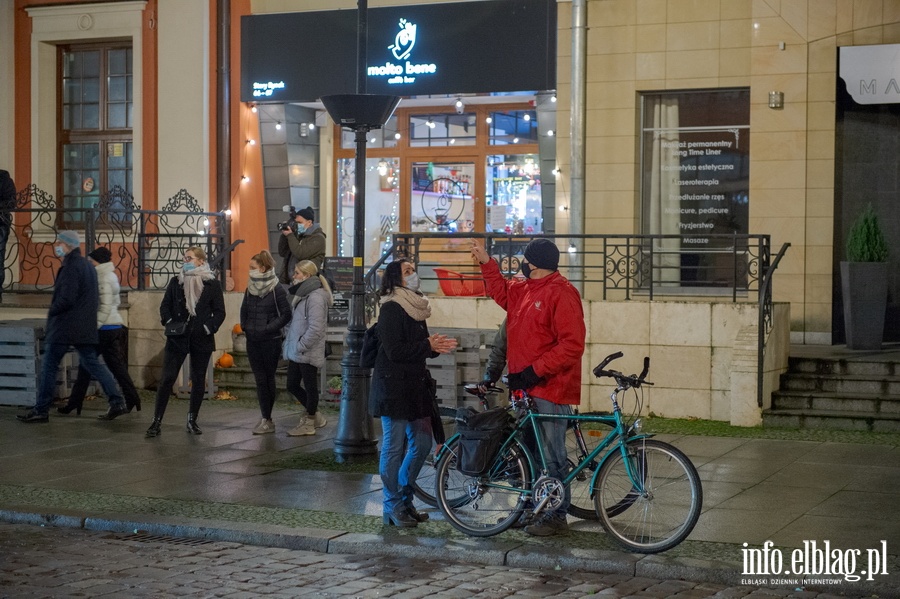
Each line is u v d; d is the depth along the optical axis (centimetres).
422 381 803
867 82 1526
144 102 1852
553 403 772
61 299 1255
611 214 1650
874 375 1304
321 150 1909
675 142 1642
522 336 780
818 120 1545
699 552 724
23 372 1378
